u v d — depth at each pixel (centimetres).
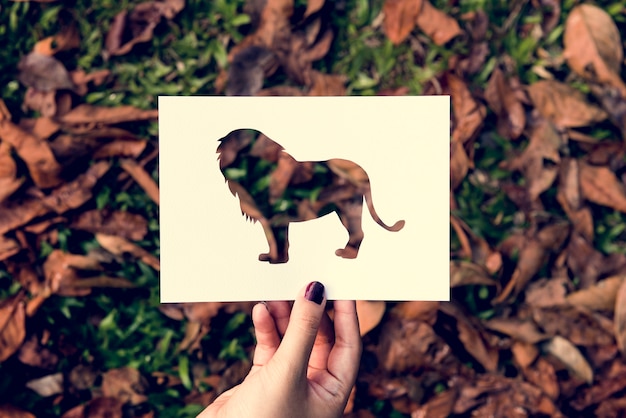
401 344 134
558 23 143
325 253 92
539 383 135
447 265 91
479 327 136
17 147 132
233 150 134
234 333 137
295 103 92
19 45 138
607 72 138
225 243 91
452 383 136
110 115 136
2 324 131
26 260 134
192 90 141
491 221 141
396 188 92
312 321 88
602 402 136
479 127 137
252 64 136
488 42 142
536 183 139
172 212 90
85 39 140
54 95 136
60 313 137
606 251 141
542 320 136
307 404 91
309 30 138
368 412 136
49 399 135
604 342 135
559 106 139
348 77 141
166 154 91
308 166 135
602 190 138
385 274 91
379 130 92
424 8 139
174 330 138
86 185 134
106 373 137
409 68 142
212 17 141
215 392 137
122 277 136
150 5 140
